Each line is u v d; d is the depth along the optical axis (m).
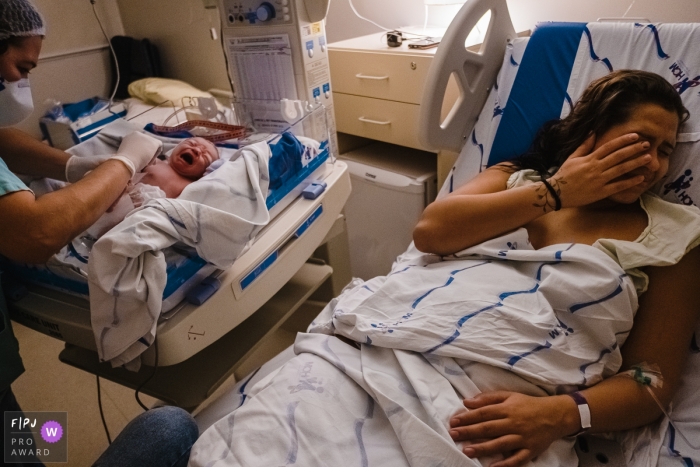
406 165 1.80
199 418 0.91
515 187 0.99
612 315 0.77
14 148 1.10
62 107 2.07
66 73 2.27
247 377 1.00
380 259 1.93
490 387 0.77
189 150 1.09
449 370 0.77
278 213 1.10
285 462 0.69
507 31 1.27
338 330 0.88
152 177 1.06
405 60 1.54
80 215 0.83
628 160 0.86
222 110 1.49
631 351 0.80
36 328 0.97
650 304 0.81
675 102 0.88
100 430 1.55
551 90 1.16
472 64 1.25
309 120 1.28
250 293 0.96
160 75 2.43
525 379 0.77
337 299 1.00
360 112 1.77
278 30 1.36
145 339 0.81
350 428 0.74
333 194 1.23
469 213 0.94
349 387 0.79
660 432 0.77
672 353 0.78
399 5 2.00
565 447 0.75
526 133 1.19
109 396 1.68
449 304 0.82
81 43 2.30
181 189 1.05
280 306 1.17
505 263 0.92
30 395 1.69
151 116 1.79
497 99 1.23
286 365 0.85
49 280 0.95
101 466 0.69
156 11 2.29
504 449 0.70
